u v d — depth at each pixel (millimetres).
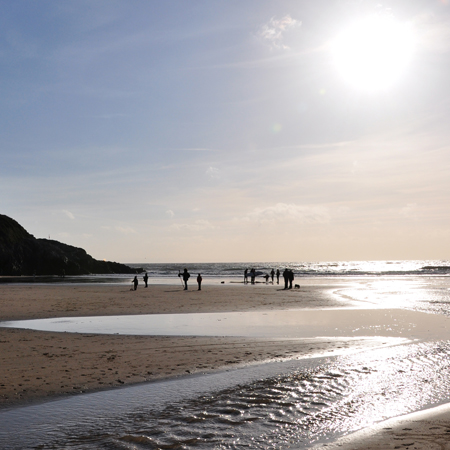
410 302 27156
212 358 10719
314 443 5281
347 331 15078
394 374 8859
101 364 10086
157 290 40438
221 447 5266
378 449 4926
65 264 111062
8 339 13438
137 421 6305
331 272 107312
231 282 60188
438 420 5980
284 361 10281
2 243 106688
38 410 6891
